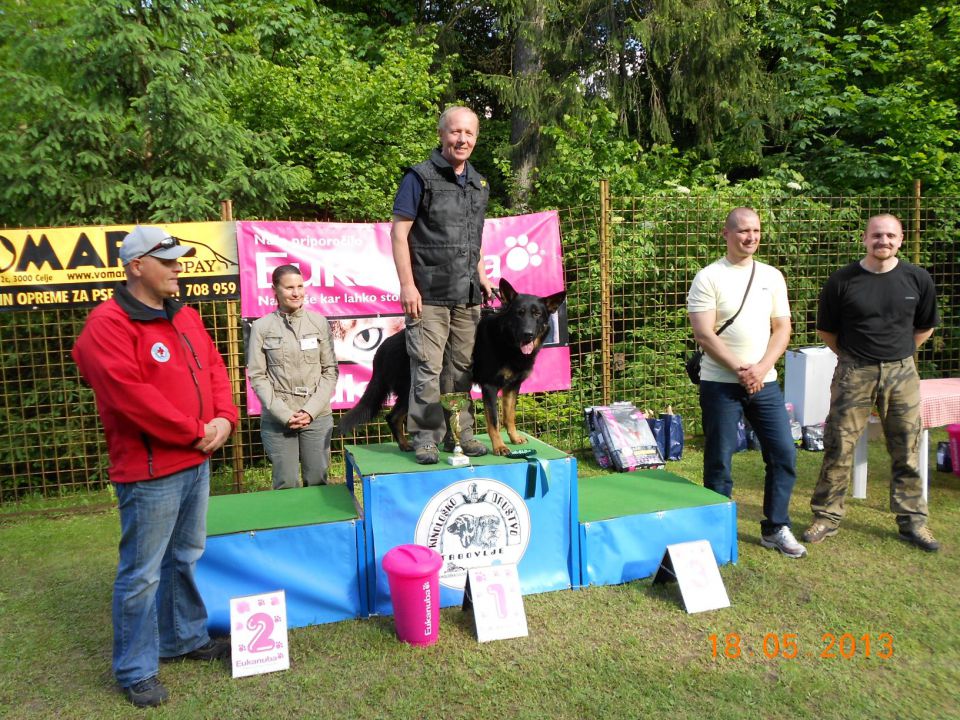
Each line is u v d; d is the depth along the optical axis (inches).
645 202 277.9
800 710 101.0
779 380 306.3
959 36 389.1
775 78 449.7
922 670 111.7
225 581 124.0
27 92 224.7
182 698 106.8
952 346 327.6
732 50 429.4
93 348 95.0
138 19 243.8
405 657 117.0
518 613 124.9
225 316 244.5
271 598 117.8
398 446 157.2
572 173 311.1
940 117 354.3
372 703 104.3
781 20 431.8
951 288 318.7
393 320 230.7
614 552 144.3
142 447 99.4
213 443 107.5
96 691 109.3
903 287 159.0
